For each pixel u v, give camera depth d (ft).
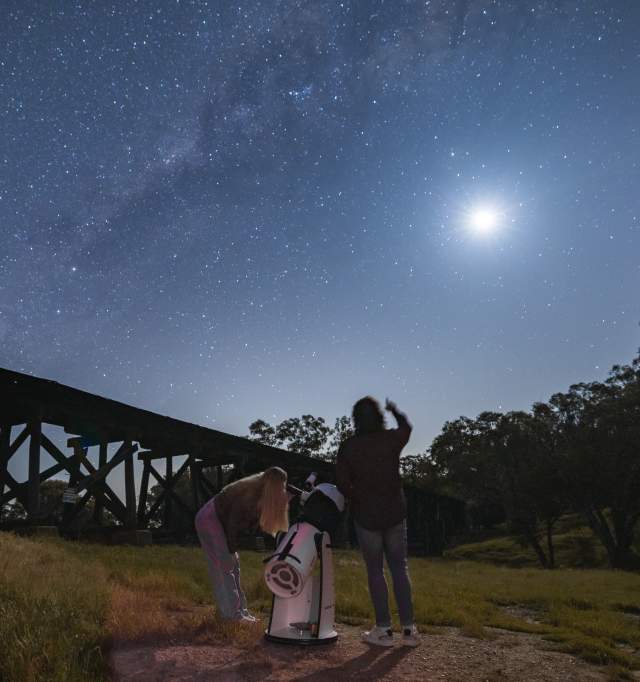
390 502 14.11
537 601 29.07
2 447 45.24
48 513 41.70
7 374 39.78
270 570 13.52
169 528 61.21
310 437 187.11
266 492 14.69
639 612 28.30
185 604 18.44
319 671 11.39
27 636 11.05
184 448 60.90
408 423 14.51
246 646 12.81
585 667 13.65
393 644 13.99
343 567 38.01
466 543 175.63
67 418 47.57
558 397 145.07
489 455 145.59
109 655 11.32
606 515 179.63
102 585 18.10
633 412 132.16
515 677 12.17
